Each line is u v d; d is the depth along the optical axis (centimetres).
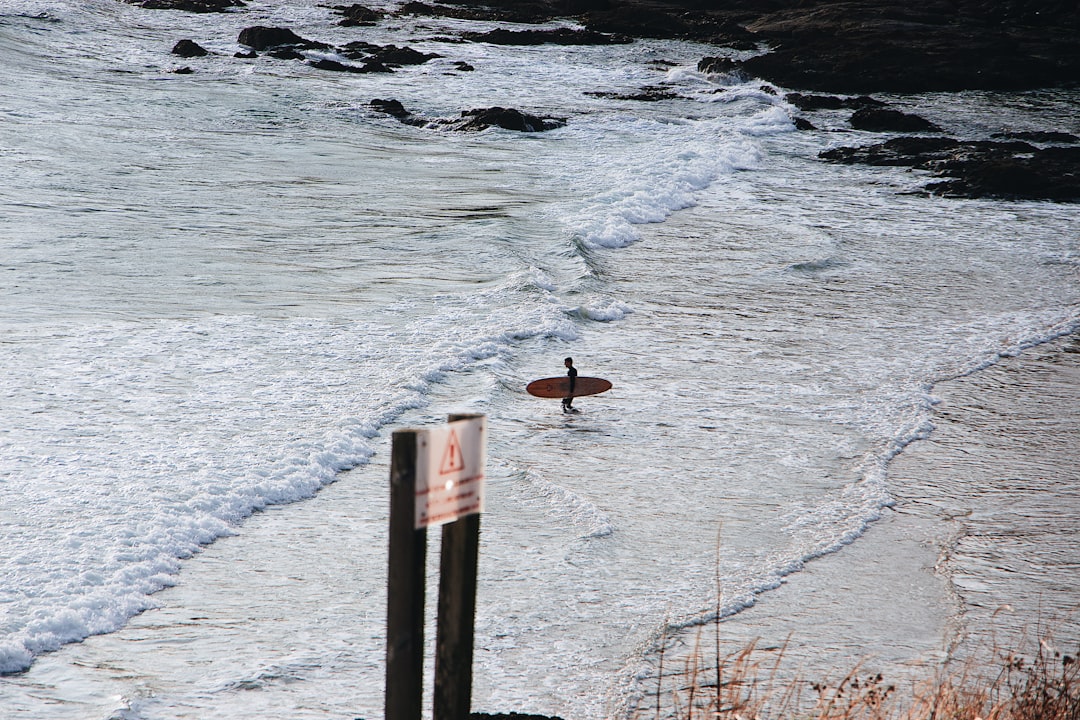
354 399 3619
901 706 1769
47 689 1961
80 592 2289
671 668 2130
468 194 7231
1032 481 3312
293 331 4322
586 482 3127
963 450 3553
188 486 2858
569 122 10206
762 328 4844
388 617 879
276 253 5538
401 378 3831
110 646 2128
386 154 8488
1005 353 4675
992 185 8375
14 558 2403
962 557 2747
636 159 8669
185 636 2183
